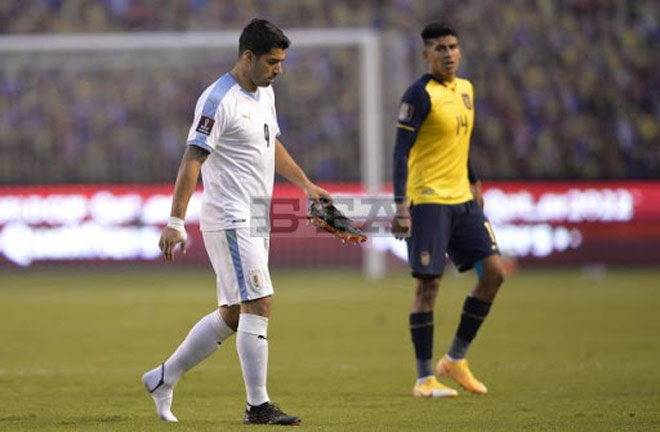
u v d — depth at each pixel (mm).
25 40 80125
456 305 60875
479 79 96750
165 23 102812
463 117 32062
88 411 28906
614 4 100062
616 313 57000
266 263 25359
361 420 26875
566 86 96000
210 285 72688
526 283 73812
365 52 80188
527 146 92625
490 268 32094
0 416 27906
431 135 31766
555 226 82812
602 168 90000
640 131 93062
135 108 90625
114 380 35938
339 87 93250
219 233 25109
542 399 30969
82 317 56531
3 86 89812
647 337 47750
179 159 88938
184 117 90750
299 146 92000
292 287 72250
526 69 97188
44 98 89938
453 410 28828
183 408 29531
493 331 50062
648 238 82625
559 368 38312
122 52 88625
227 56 90250
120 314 57688
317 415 27891
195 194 81250
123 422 26375
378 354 43000
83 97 90375
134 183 85000
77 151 88500
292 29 103000
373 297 65875
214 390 33375
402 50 89375
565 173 88562
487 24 100438
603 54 97750
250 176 25156
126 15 102875
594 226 82750
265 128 25344
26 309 60375
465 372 32469
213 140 24672
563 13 100062
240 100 24984
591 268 82625
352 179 91000
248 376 25344
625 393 32031
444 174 32031
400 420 26844
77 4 102875
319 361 40969
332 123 92312
